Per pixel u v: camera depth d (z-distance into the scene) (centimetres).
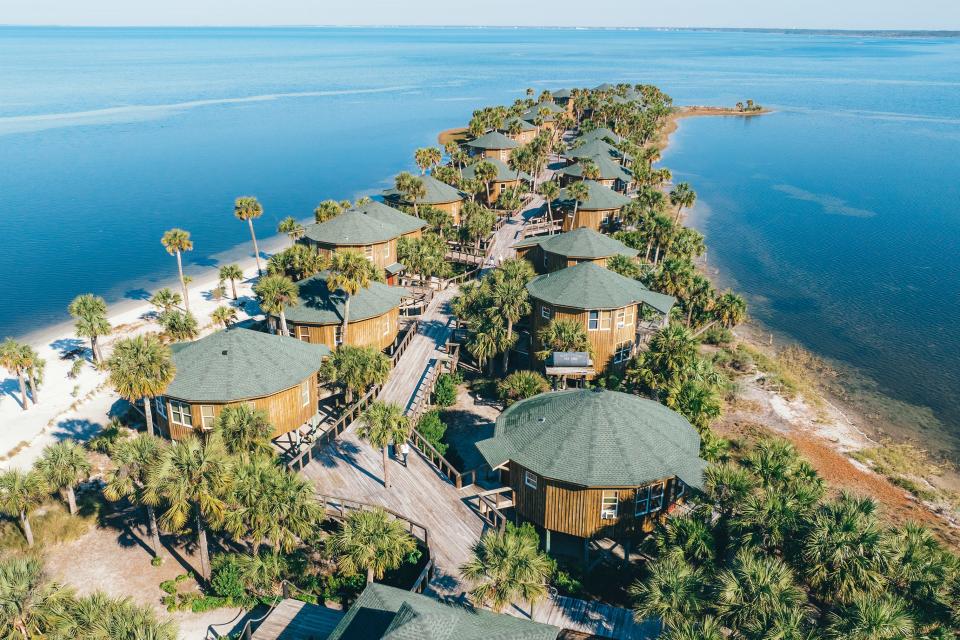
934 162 14575
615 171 9588
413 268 6381
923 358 6116
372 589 2577
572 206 8181
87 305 5528
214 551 3438
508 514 3600
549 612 2880
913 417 5162
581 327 4662
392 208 7388
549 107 14812
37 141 17188
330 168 14112
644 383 4162
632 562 3397
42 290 7688
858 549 2408
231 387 3803
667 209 9500
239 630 2911
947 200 11562
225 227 10144
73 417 4953
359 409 4384
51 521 3641
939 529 3806
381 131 18325
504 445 3462
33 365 5075
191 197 11881
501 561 2539
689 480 3139
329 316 4962
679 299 5650
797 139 17050
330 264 4606
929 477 4400
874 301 7394
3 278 8069
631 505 3228
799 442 4662
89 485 4047
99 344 6153
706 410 3812
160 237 9650
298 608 2880
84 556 3431
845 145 16362
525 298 4878
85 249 9131
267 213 10850
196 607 3022
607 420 3384
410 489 3631
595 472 3175
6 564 2509
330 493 3569
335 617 2827
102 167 14325
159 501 2948
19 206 11288
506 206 8838
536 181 10656
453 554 3153
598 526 3253
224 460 2933
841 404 5331
